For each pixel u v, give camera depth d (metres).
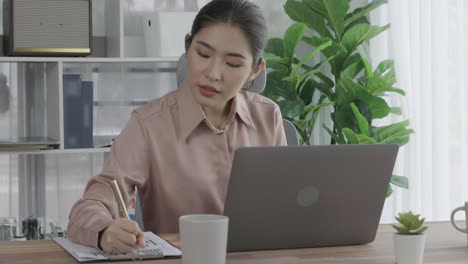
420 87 3.71
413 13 3.73
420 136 3.73
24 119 3.58
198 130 2.01
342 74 3.73
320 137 4.19
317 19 3.84
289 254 1.61
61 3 3.37
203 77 1.78
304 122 3.77
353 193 1.66
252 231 1.61
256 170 1.56
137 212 2.11
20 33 3.34
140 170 1.95
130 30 3.81
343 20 3.79
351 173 1.63
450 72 3.64
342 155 1.61
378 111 3.68
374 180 1.67
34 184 3.63
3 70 3.54
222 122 2.05
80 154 3.70
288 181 1.59
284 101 3.66
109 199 1.80
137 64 3.81
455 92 3.63
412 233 1.51
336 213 1.66
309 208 1.63
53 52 3.37
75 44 3.40
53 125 3.46
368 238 1.72
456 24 3.62
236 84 1.79
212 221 1.39
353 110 3.56
